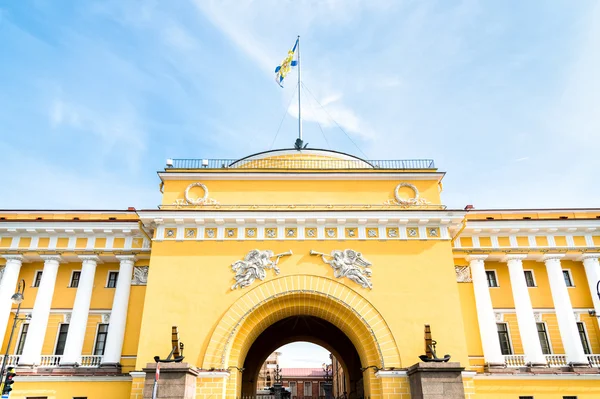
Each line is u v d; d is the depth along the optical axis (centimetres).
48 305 2523
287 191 2508
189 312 2209
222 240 2358
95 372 2341
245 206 2442
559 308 2547
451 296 2261
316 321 3225
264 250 2339
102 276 2709
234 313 2211
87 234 2653
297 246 2355
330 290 2264
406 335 2183
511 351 2594
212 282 2270
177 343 2098
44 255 2606
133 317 2534
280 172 2527
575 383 2341
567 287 2716
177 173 2508
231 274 2289
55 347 2561
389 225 2400
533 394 2320
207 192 2483
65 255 2627
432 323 2209
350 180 2539
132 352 2456
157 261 2308
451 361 2136
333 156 2967
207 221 2366
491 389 2330
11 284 2547
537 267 2767
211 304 2228
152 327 2178
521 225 2653
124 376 2309
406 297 2256
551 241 2686
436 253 2345
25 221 2605
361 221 2370
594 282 2603
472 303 2597
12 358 2447
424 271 2308
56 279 2702
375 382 2175
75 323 2477
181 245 2347
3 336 2470
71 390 2297
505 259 2716
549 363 2473
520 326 2519
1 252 2598
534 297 2698
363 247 2358
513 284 2611
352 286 2275
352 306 2236
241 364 2333
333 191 2514
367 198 2494
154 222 2389
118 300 2520
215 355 2128
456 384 1905
